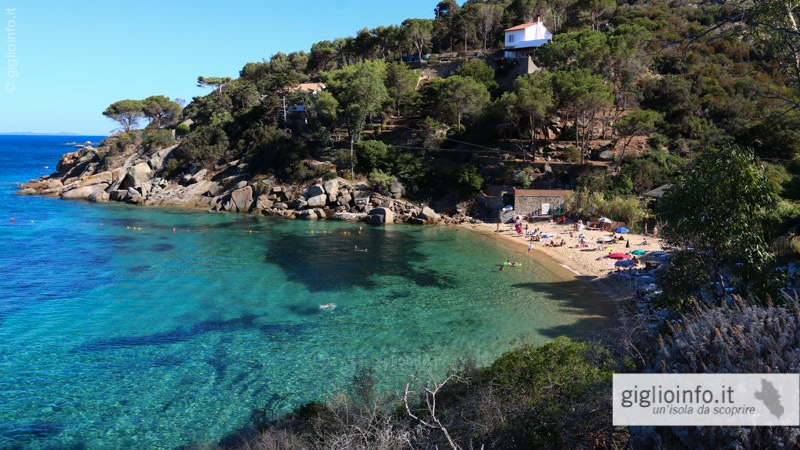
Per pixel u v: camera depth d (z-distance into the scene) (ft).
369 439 48.11
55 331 104.47
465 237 216.13
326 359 91.30
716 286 63.21
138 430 69.00
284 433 57.31
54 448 64.90
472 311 118.52
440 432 45.60
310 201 265.75
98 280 143.02
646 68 296.71
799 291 63.67
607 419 37.22
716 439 27.14
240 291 133.69
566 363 51.19
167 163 335.88
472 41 445.78
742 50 292.20
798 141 208.23
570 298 128.26
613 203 217.15
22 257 169.89
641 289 124.98
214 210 282.97
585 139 262.06
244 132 328.70
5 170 533.14
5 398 77.10
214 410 73.97
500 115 270.26
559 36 329.72
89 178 344.49
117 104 449.89
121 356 92.63
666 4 382.01
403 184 272.72
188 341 99.66
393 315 115.55
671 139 256.93
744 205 60.03
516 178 253.03
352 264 166.09
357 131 296.30
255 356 92.68
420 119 326.65
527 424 43.16
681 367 32.07
